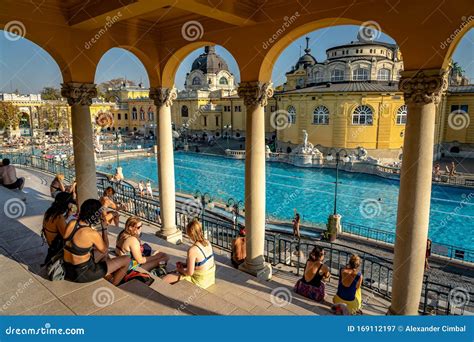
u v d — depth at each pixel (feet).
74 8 21.65
